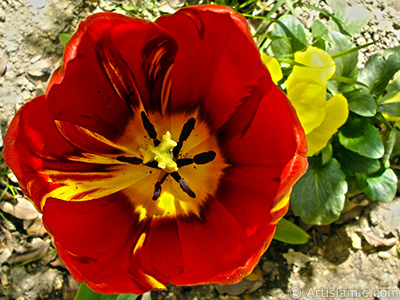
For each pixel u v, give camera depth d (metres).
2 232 0.22
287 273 0.23
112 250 0.14
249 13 0.25
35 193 0.13
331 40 0.21
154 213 0.16
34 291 0.22
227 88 0.15
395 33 0.26
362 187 0.21
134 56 0.14
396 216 0.23
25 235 0.22
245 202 0.14
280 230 0.19
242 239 0.14
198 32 0.13
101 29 0.12
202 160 0.16
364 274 0.23
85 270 0.13
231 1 0.24
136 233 0.15
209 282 0.13
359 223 0.23
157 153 0.15
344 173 0.21
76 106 0.14
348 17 0.24
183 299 0.22
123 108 0.15
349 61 0.21
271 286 0.22
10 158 0.12
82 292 0.17
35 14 0.24
